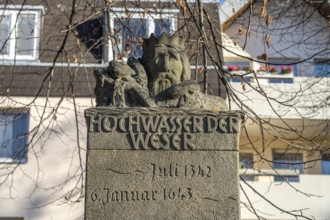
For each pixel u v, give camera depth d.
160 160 6.82
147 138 6.85
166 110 6.93
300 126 16.66
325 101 15.20
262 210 17.17
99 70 7.33
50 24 19.00
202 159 6.84
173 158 6.83
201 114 6.94
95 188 6.73
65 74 18.12
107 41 12.64
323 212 17.45
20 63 18.27
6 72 18.11
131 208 6.70
